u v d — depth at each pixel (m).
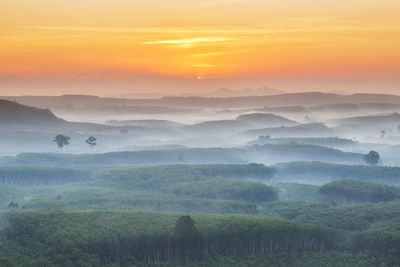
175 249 163.12
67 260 146.50
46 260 144.62
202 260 162.88
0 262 137.62
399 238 168.75
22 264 139.00
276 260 162.88
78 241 155.25
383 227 185.62
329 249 174.62
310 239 176.12
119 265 151.62
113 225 170.00
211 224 172.50
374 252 169.75
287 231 174.75
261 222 177.75
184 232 163.62
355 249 174.50
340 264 158.12
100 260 154.50
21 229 170.38
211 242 167.12
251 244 171.38
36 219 177.75
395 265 160.62
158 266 155.12
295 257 165.88
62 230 164.12
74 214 185.12
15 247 153.88
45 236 162.38
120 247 158.00
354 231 185.38
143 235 161.75
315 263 159.38
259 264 157.88
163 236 162.75
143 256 160.75
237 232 170.00
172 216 185.50
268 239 173.12
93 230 164.25
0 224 178.75
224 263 157.75
